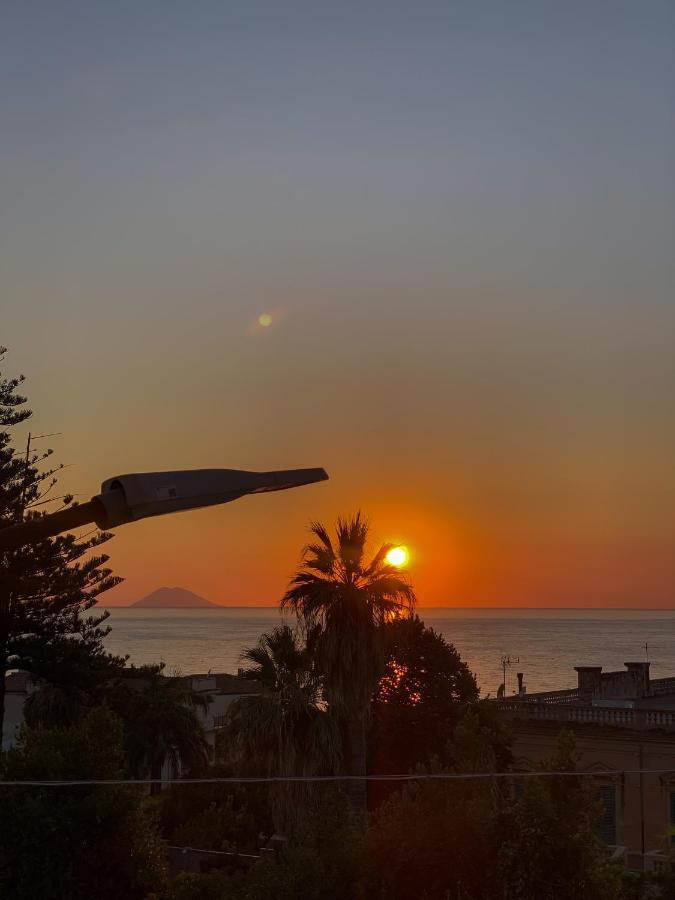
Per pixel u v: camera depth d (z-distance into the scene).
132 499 5.31
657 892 22.58
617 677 49.50
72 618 43.97
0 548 5.38
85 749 25.70
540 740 40.09
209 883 23.36
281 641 35.94
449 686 41.31
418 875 19.62
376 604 34.84
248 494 5.62
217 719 68.38
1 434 42.78
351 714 34.69
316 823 21.02
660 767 37.38
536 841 19.16
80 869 24.34
